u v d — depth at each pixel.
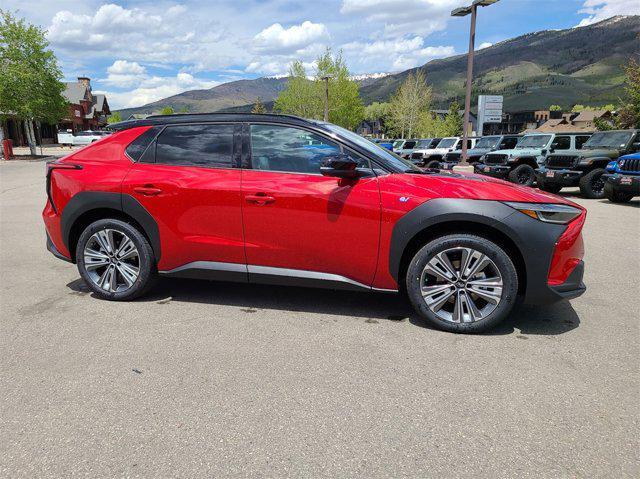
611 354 3.10
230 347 3.18
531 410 2.44
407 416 2.38
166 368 2.88
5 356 3.03
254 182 3.62
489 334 3.41
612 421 2.35
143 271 3.95
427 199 3.33
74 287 4.49
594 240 6.93
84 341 3.27
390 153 3.93
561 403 2.51
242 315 3.77
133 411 2.42
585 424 2.32
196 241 3.77
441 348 3.17
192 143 3.84
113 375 2.79
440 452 2.11
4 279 4.75
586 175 12.31
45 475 1.96
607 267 5.40
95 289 4.07
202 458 2.06
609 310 3.94
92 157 4.03
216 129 3.81
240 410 2.43
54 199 4.07
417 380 2.74
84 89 67.31
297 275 3.65
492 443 2.17
